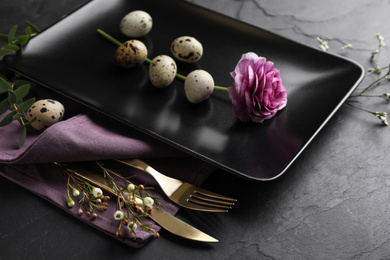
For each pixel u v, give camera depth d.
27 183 0.96
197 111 1.10
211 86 1.10
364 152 1.03
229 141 1.04
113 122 1.07
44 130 1.05
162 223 0.89
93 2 1.34
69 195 0.93
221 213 0.93
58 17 1.40
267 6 1.44
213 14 1.30
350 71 1.14
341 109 1.12
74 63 1.22
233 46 1.26
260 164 0.99
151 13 1.34
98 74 1.20
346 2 1.44
